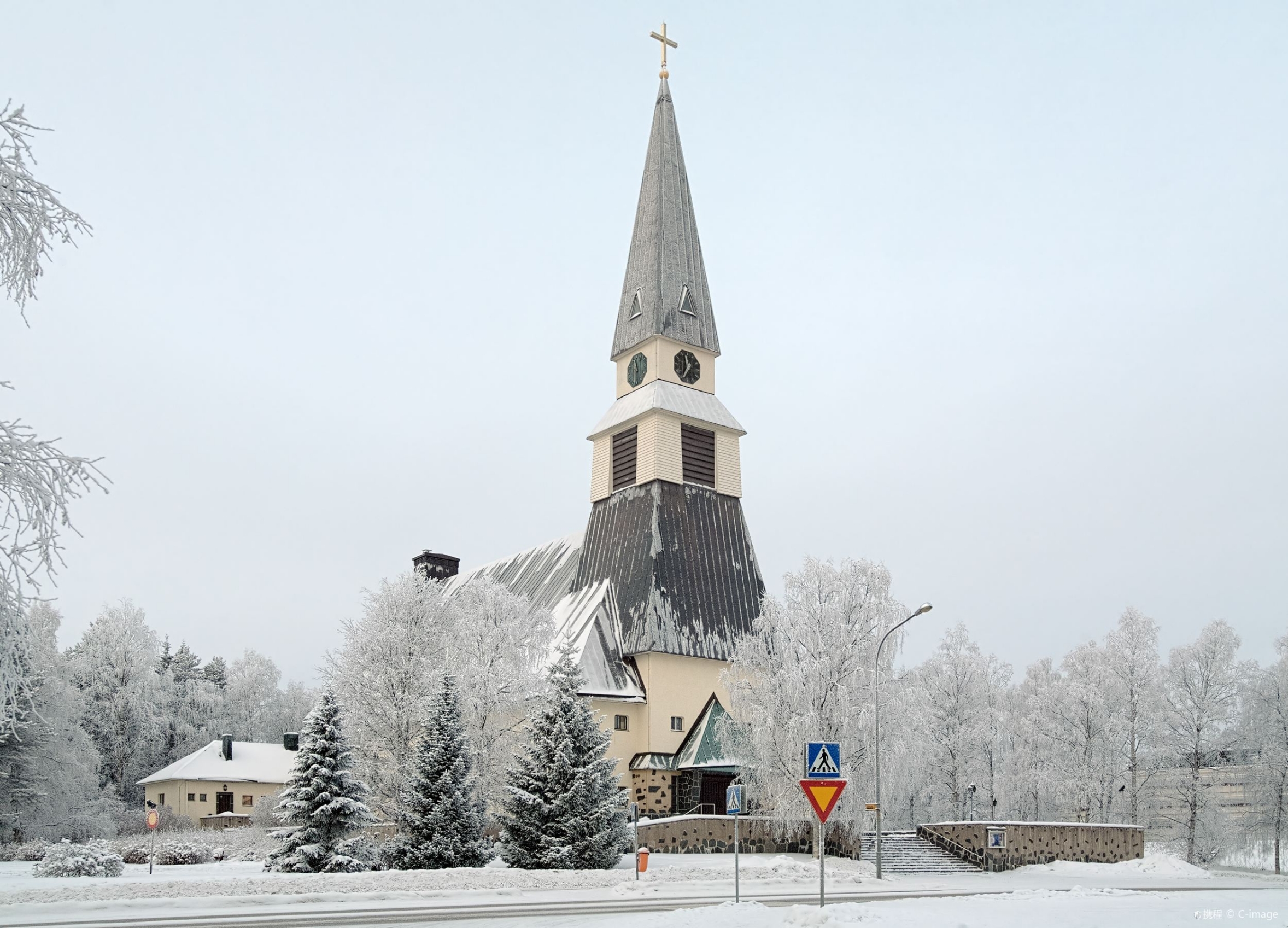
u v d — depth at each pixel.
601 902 31.27
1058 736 72.50
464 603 58.00
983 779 82.12
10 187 16.03
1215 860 68.81
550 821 41.81
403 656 52.88
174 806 86.44
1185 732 66.19
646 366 75.06
